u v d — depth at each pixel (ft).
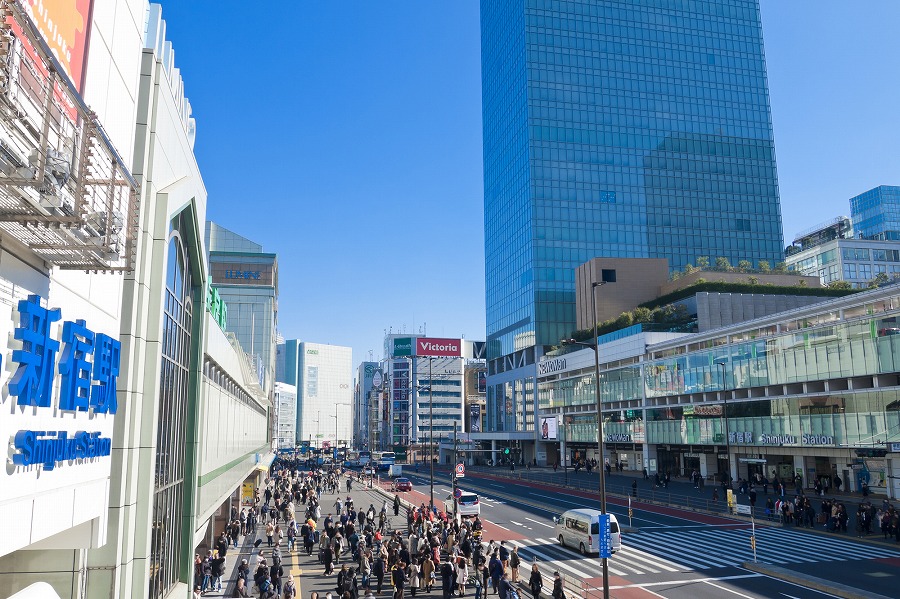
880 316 155.94
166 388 60.90
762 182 438.40
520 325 413.59
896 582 83.82
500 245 461.78
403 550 90.22
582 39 427.74
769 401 194.49
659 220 417.69
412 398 588.50
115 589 46.57
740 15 454.81
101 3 40.01
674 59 439.22
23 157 25.71
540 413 364.99
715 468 232.94
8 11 23.68
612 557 104.22
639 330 269.64
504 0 469.98
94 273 41.04
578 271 373.20
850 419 165.37
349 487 220.43
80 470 38.50
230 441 113.39
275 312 349.41
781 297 280.10
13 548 30.22
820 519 132.57
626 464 290.97
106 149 32.89
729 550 108.78
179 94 63.98
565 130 415.64
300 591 83.97
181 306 68.80
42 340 32.60
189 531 72.28
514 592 70.13
